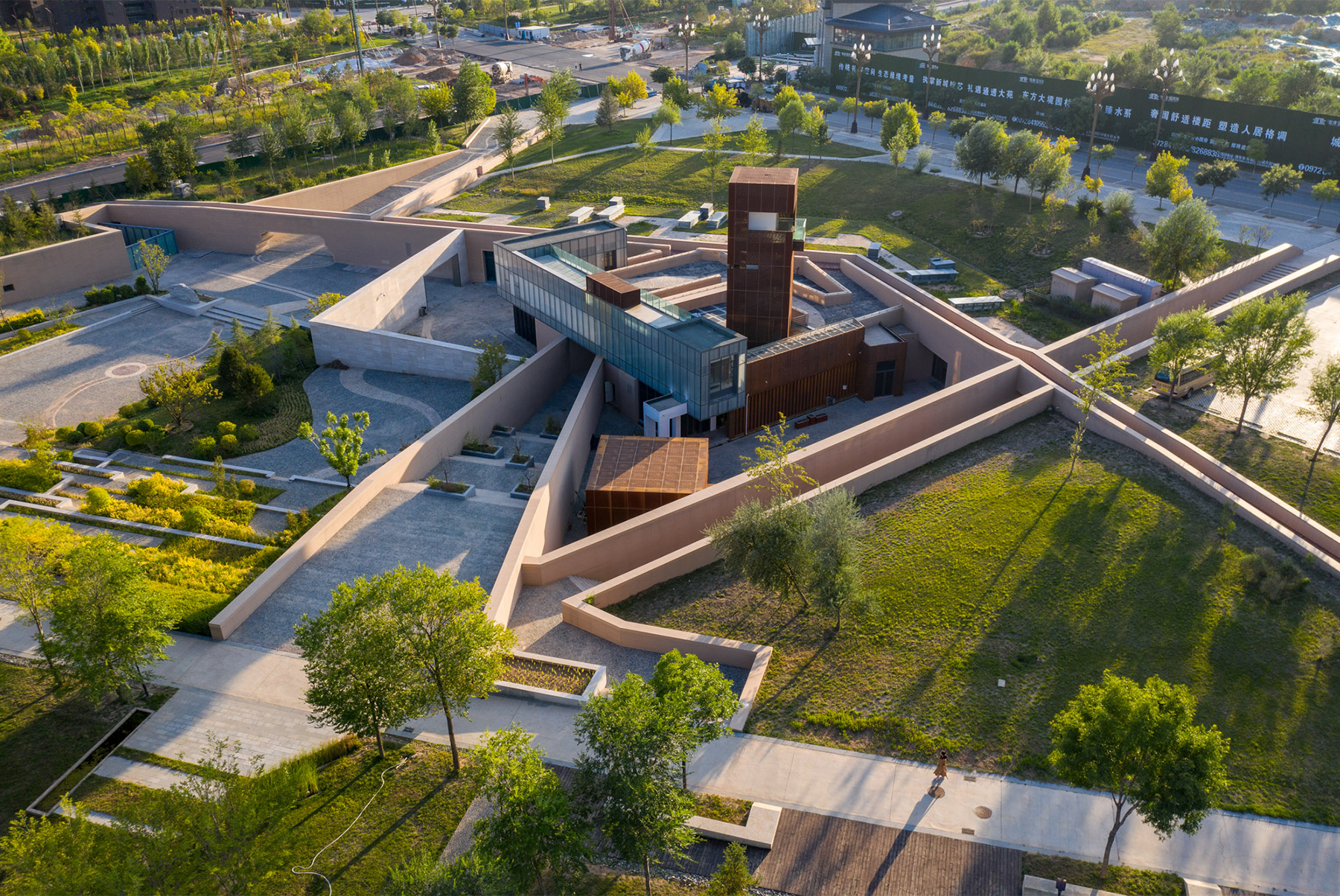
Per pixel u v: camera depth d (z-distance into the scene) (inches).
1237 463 2105.1
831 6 6333.7
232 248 3887.8
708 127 5433.1
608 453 2203.5
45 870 980.6
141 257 3683.6
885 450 2281.0
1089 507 1973.4
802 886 1210.6
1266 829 1280.8
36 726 1450.5
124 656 1391.5
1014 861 1240.8
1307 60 6230.3
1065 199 3907.5
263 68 7170.3
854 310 2950.3
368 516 2003.0
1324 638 1599.4
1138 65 5433.1
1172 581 1745.8
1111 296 2920.8
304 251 3924.7
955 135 4837.6
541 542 1977.1
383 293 3061.0
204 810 1075.3
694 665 1238.3
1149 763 1100.5
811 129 4781.0
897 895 1197.7
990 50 6791.3
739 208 2512.3
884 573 1802.4
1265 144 4126.5
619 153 4968.0
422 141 5191.9
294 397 2659.9
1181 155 4475.9
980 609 1701.5
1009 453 2201.0
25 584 1483.8
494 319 3280.0
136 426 2461.9
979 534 1907.0
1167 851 1251.8
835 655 1611.7
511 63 7465.6
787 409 2704.2
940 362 2874.0
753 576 1665.8
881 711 1486.2
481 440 2400.3
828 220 4050.2
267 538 1953.7
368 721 1264.8
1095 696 1164.5
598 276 2556.6
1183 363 2309.3
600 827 1145.4
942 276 3363.7
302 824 1273.4
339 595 1262.3
